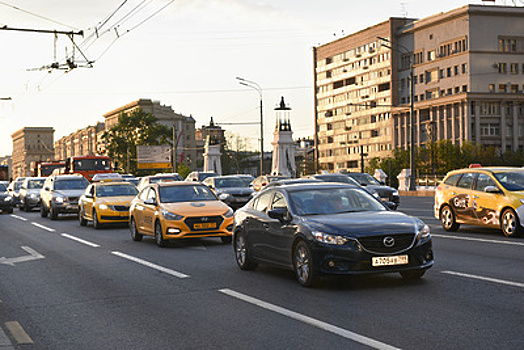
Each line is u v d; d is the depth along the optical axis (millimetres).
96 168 46500
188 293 8945
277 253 9773
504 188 15336
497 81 101062
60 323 7359
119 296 8945
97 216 21891
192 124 152500
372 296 8133
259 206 10789
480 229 17562
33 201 35781
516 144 99875
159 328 6855
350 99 128125
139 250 14906
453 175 17219
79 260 13414
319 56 138000
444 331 6145
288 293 8570
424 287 8648
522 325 6281
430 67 107688
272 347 5828
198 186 16766
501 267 10336
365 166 123250
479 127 98875
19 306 8539
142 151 97250
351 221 8719
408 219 8852
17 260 13805
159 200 16062
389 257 8359
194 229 15117
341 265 8391
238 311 7531
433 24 106938
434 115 105500
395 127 114438
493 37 100938
